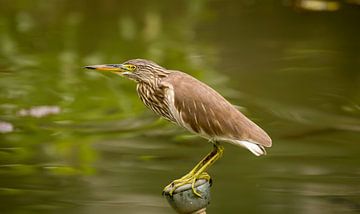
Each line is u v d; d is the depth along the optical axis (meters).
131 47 15.33
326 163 10.37
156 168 10.15
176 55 14.88
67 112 12.31
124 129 11.69
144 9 17.94
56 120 11.95
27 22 16.81
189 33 16.25
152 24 16.81
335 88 13.45
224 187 9.56
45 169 10.07
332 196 9.31
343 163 10.39
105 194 9.28
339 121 12.06
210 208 8.91
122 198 9.16
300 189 9.50
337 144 11.09
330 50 15.37
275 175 9.96
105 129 11.66
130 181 9.70
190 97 8.59
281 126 11.83
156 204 8.96
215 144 8.69
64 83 13.54
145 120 12.07
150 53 14.97
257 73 14.11
